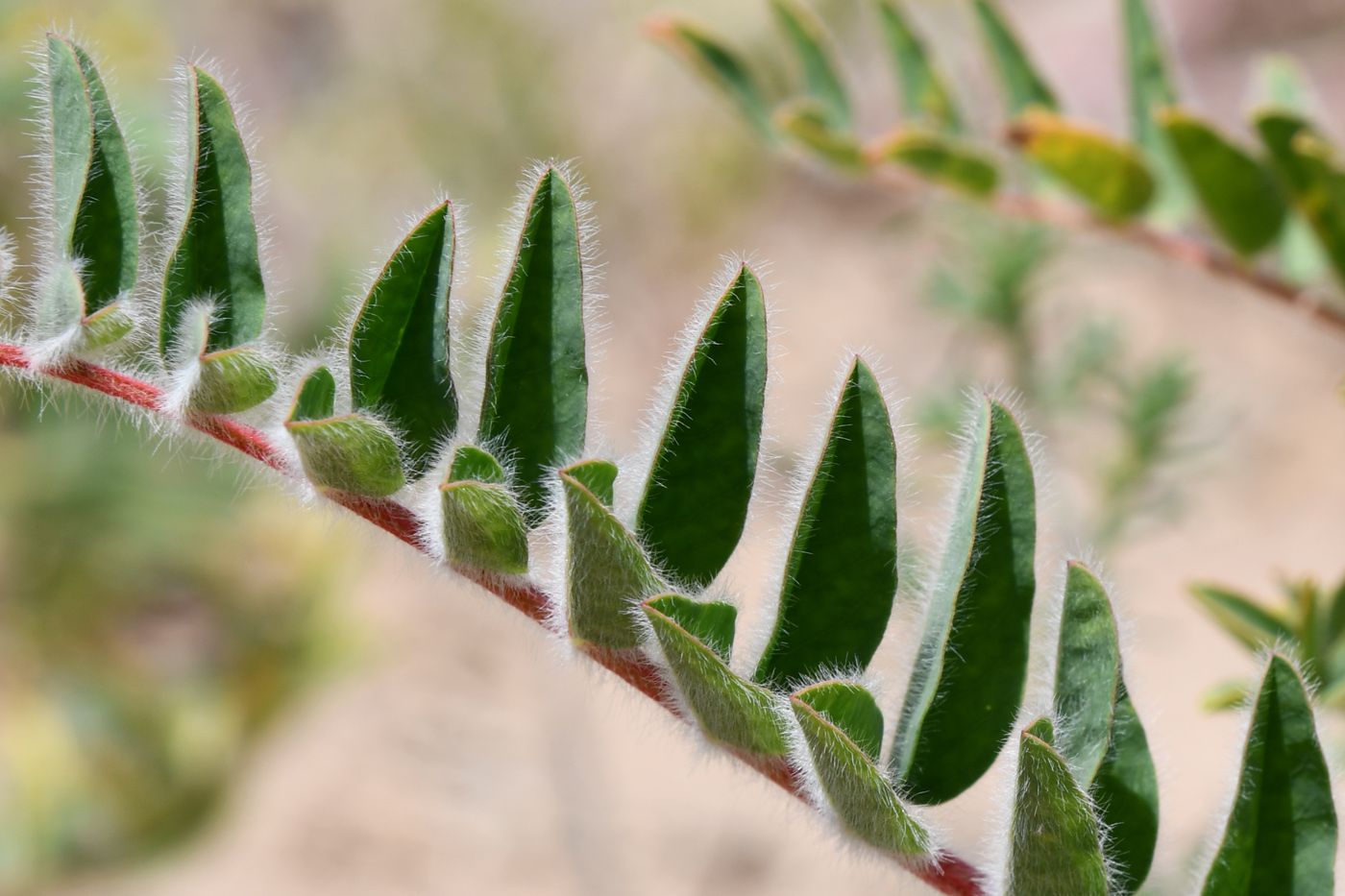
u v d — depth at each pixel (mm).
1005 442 240
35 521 657
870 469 238
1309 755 240
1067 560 241
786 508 239
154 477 649
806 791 234
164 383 239
